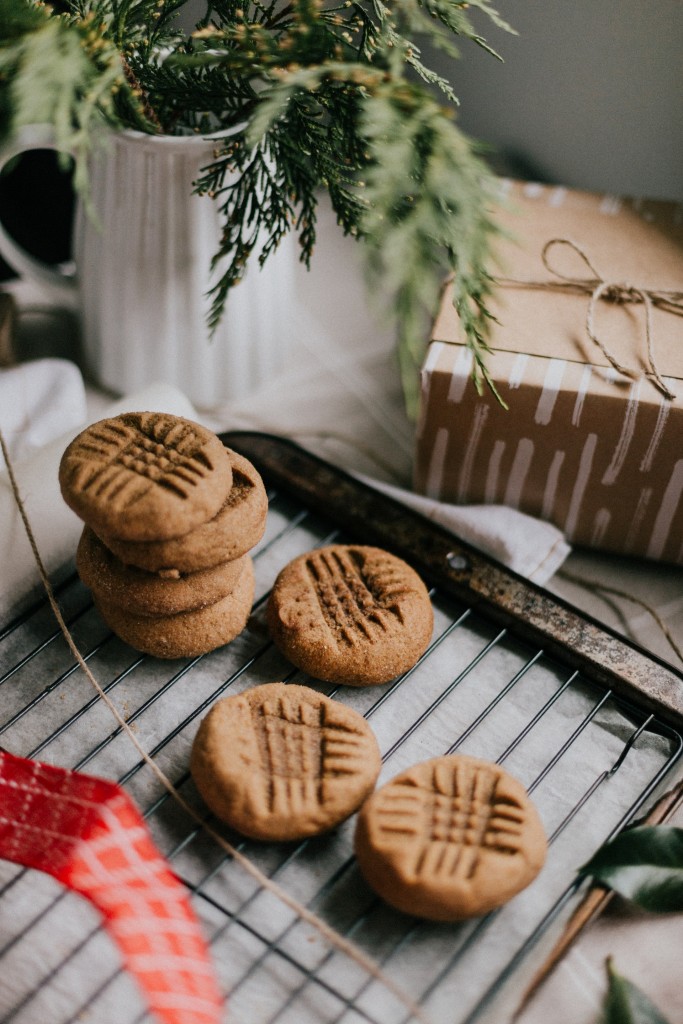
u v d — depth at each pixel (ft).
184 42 1.60
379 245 1.34
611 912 1.42
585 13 1.85
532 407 1.63
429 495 1.81
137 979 1.32
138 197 1.65
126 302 1.75
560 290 1.72
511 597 1.62
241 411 1.92
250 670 1.58
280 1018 1.32
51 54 1.35
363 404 1.95
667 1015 1.35
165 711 1.54
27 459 1.66
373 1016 1.33
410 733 1.51
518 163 2.06
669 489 1.67
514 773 1.51
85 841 1.39
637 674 1.56
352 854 1.44
